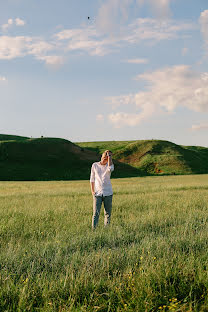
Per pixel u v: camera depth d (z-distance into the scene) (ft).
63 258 12.76
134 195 45.03
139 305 8.46
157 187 65.51
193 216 23.22
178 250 13.21
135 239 16.49
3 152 276.41
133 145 433.48
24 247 14.73
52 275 10.62
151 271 10.32
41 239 17.63
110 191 21.49
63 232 18.60
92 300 8.87
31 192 57.77
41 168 256.11
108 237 16.11
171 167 340.59
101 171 21.53
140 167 348.79
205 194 45.16
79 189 65.62
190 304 8.14
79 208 30.25
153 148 409.49
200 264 11.16
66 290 9.61
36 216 25.09
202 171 336.90
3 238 18.11
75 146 345.10
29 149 300.40
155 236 16.84
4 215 26.37
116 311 8.34
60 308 8.32
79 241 15.43
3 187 82.89
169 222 21.17
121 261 11.99
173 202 34.47
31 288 9.70
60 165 274.16
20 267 11.60
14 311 8.50
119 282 9.84
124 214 26.18
